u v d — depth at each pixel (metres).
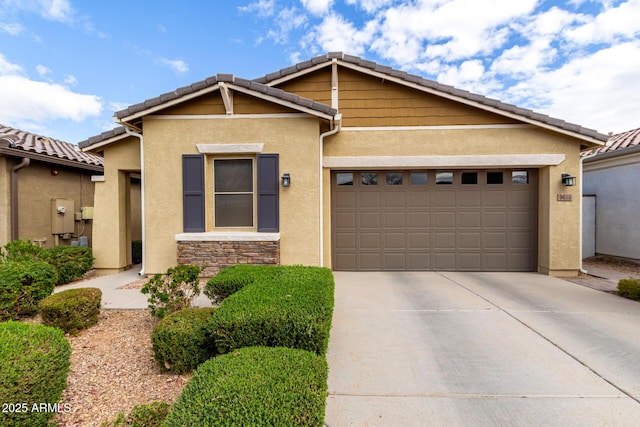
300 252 7.88
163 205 7.98
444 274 8.58
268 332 3.23
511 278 8.08
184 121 7.91
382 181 8.96
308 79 8.85
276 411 1.99
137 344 4.29
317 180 7.85
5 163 8.70
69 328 4.52
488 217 8.86
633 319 5.12
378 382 3.39
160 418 2.36
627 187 10.17
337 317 5.29
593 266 9.79
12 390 2.39
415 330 4.73
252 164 8.06
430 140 8.55
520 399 3.09
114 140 8.53
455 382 3.38
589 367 3.65
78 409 2.96
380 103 8.64
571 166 8.31
